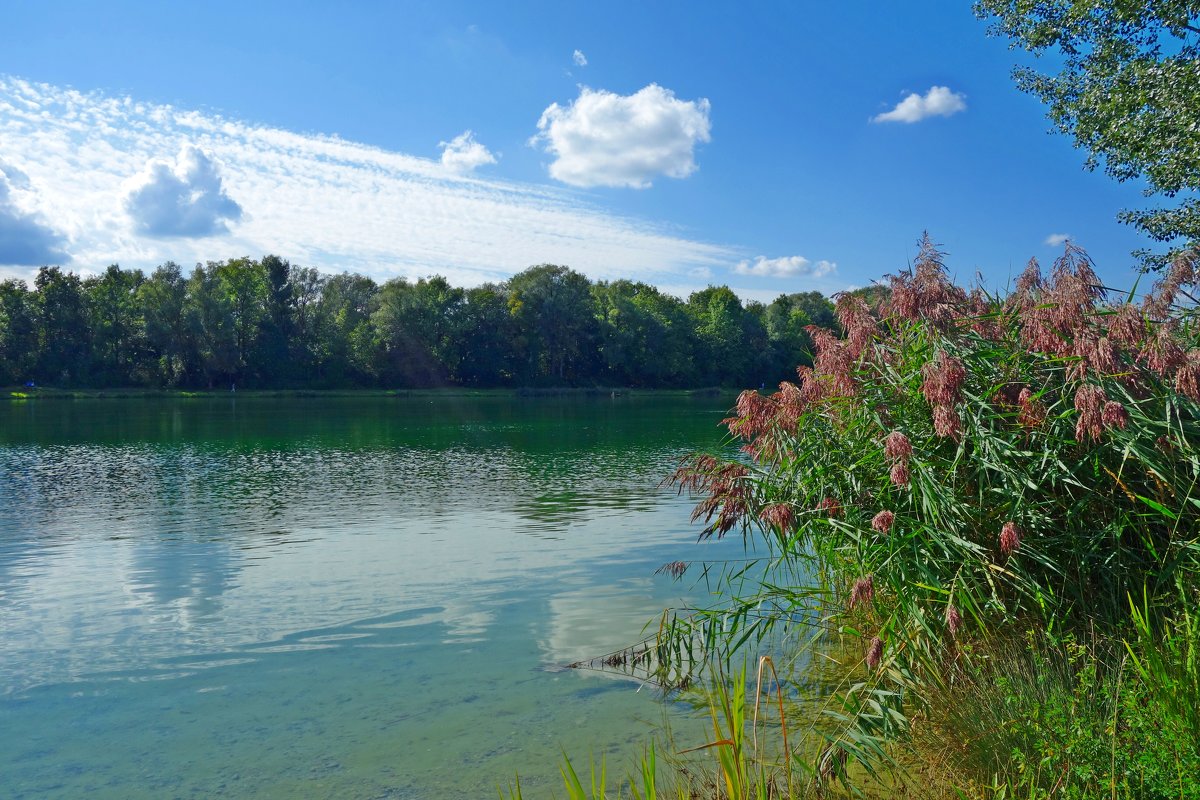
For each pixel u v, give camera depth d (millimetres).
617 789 5266
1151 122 14273
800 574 9984
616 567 11719
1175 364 5254
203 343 93000
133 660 8086
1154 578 5465
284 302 102125
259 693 7184
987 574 5500
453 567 11961
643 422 49219
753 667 7371
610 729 6277
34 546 13828
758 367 114125
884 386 6477
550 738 6152
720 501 7523
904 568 5766
